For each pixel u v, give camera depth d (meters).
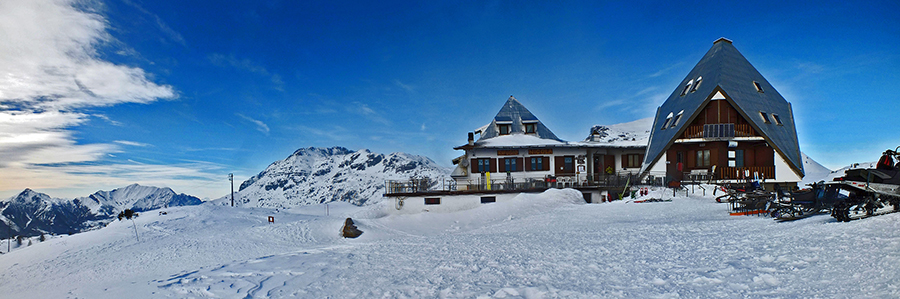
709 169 35.69
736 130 35.06
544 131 44.34
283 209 71.81
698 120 36.41
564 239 13.62
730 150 36.38
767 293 6.27
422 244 14.69
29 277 25.53
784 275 6.96
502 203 31.03
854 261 7.02
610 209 24.84
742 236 10.97
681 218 17.97
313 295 8.11
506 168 38.75
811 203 13.26
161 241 31.98
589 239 13.20
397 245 14.91
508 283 8.06
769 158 35.25
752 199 16.89
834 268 6.89
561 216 23.97
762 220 13.67
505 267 9.52
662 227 14.79
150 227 46.31
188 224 47.25
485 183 38.41
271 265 11.38
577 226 18.81
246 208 65.94
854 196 11.59
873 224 9.35
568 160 39.06
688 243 10.83
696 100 37.31
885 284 5.81
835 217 11.20
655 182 35.75
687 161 37.03
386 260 11.55
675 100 41.72
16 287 22.83
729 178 34.34
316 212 67.56
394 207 35.62
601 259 9.74
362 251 13.66
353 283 8.90
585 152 39.03
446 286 8.14
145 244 32.00
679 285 7.06
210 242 26.39
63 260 30.78
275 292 8.43
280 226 28.44
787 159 34.44
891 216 9.66
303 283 9.10
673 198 28.19
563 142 42.28
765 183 34.75
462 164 45.34
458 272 9.35
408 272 9.72
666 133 38.12
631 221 18.97
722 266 7.97
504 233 17.80
